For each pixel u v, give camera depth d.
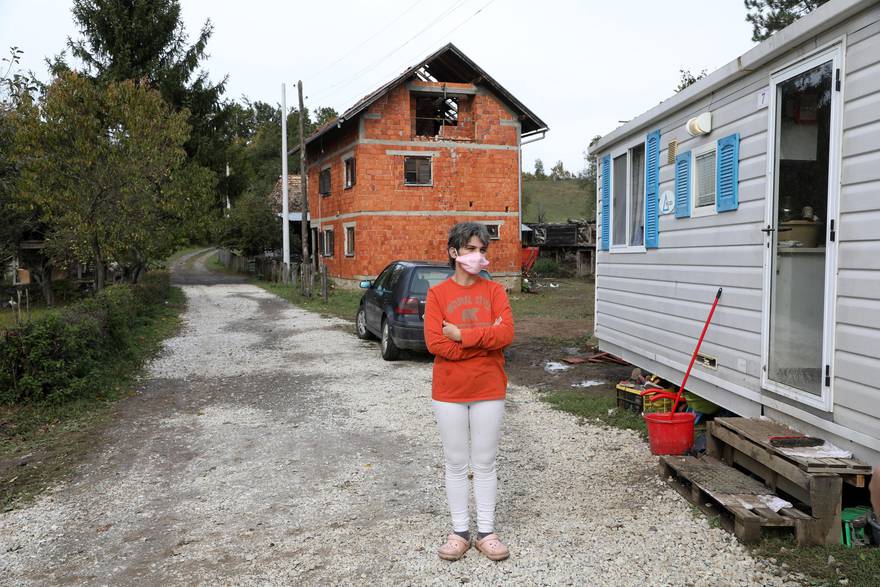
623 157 7.30
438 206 21.67
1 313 16.16
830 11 3.64
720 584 3.18
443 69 22.09
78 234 13.80
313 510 4.25
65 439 5.93
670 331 6.10
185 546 3.79
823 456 3.65
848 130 3.65
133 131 14.35
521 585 3.24
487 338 3.35
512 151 22.28
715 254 5.22
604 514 4.05
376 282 11.22
